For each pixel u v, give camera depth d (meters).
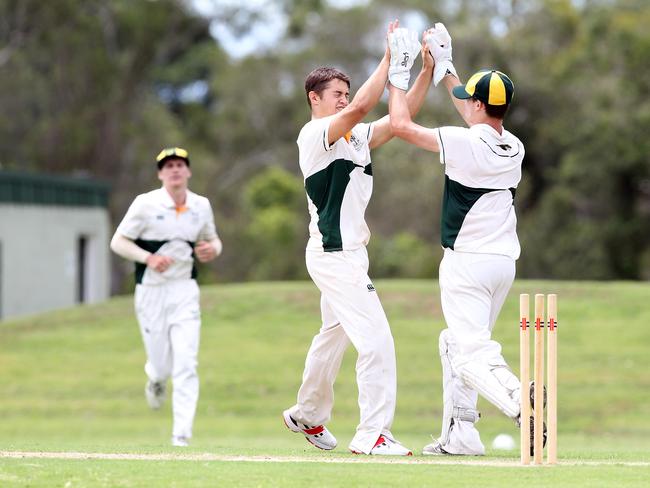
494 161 27.42
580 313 79.25
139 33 164.88
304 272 162.75
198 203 39.72
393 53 28.27
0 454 27.50
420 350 73.75
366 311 28.30
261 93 198.88
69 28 156.88
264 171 196.50
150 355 40.03
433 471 23.52
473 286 27.41
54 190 107.69
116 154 168.75
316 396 30.19
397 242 152.75
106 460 25.67
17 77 157.62
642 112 150.25
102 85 162.88
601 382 67.06
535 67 162.50
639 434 58.34
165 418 64.50
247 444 48.16
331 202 28.41
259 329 80.12
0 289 99.88
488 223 27.53
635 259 158.12
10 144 162.62
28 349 77.81
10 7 153.00
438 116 154.25
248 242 165.00
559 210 157.12
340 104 29.36
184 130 197.75
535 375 24.78
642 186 158.12
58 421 63.19
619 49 153.75
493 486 21.42
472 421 28.67
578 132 154.25
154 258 38.91
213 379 70.00
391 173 159.38
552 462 24.97
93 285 115.31
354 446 28.44
